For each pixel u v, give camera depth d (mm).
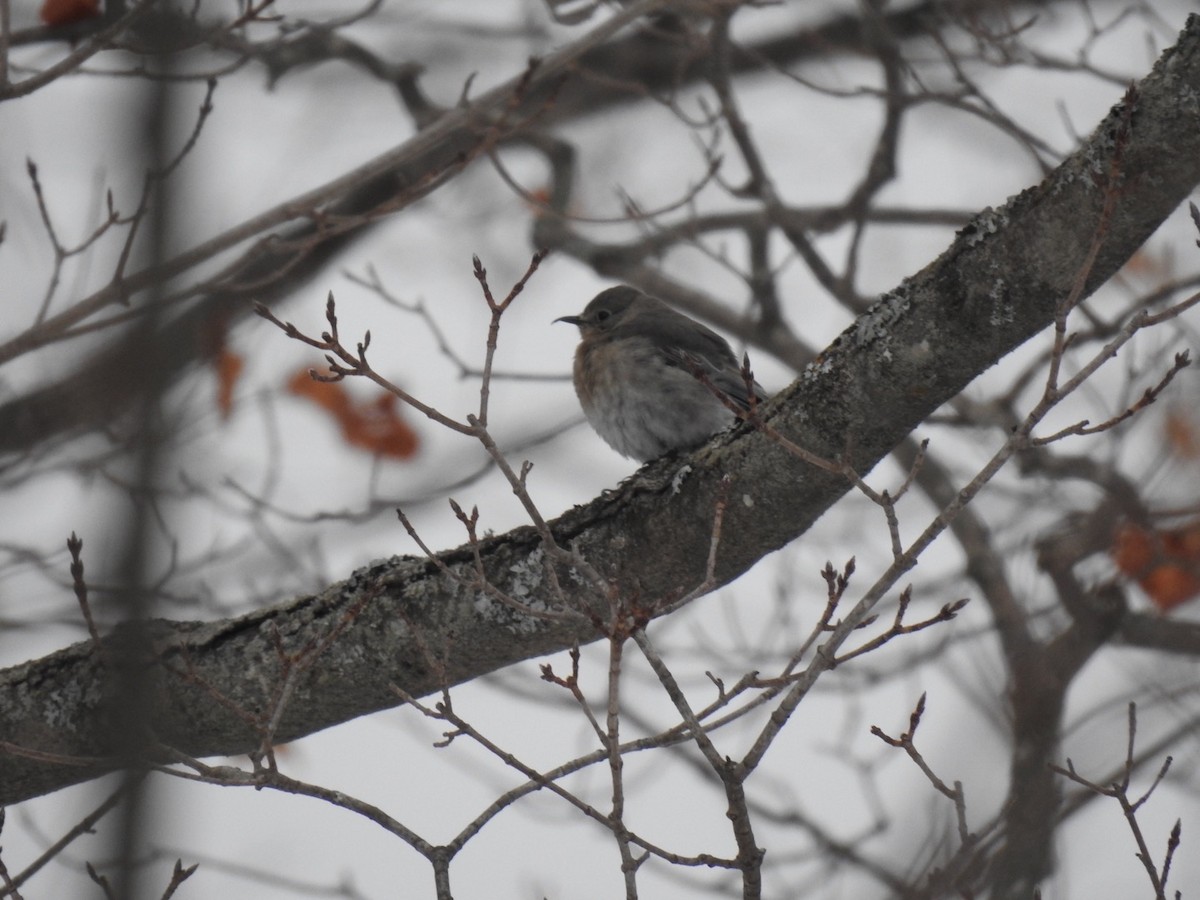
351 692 9516
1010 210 8023
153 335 7508
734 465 8945
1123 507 14148
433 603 9375
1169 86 7449
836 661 7316
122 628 7449
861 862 12695
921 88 15133
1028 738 12469
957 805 7969
